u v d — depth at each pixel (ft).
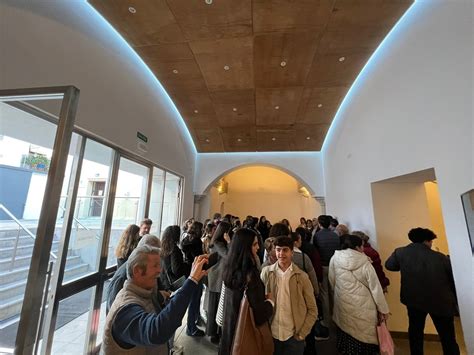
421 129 7.36
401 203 10.32
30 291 2.85
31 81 5.63
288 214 34.76
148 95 12.39
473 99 5.44
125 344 3.11
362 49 10.57
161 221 14.61
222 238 8.46
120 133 9.57
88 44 7.87
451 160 6.10
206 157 22.68
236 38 10.20
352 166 13.33
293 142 20.49
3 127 5.66
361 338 5.68
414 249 7.04
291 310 5.17
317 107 15.66
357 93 12.67
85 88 7.57
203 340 8.53
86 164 8.04
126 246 7.68
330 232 9.70
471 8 5.51
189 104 15.69
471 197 5.32
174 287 7.26
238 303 4.94
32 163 5.43
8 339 5.15
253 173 36.32
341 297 6.13
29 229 5.21
